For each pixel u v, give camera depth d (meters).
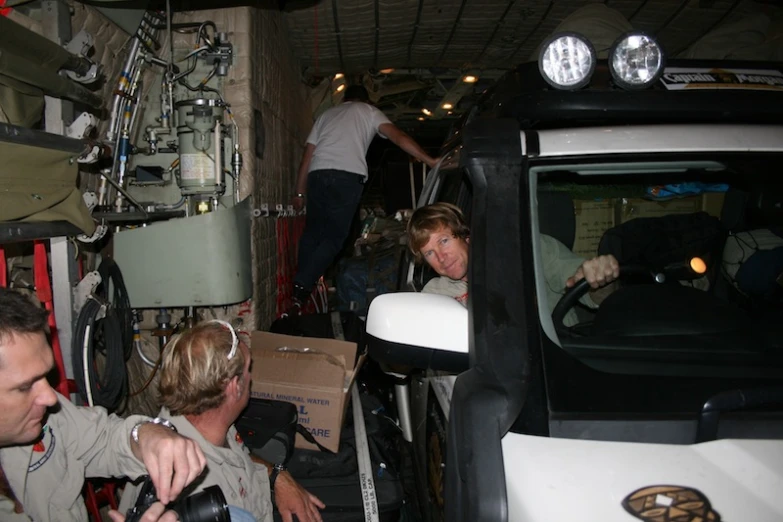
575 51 1.59
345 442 2.90
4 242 1.66
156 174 3.38
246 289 3.38
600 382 1.32
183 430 1.89
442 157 3.00
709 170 1.64
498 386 1.27
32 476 1.52
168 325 3.37
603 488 1.13
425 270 2.88
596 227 2.05
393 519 2.59
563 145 1.56
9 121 1.79
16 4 1.90
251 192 3.55
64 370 2.15
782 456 1.17
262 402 2.63
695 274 1.91
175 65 3.42
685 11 5.12
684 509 1.09
